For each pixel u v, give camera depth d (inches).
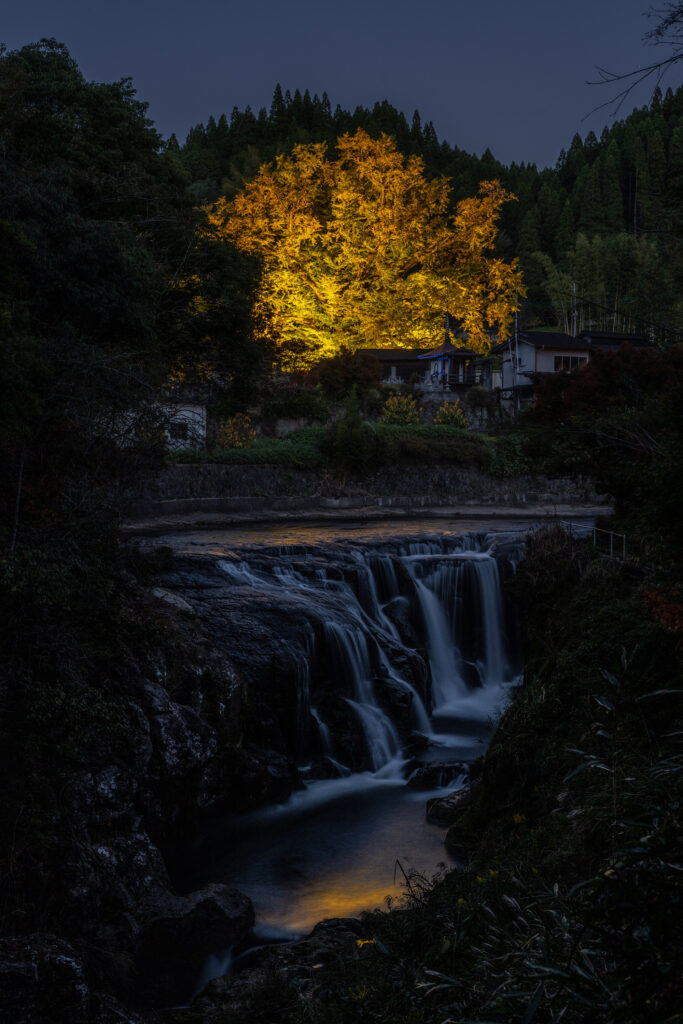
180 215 1091.3
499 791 518.9
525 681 713.0
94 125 1039.0
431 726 816.3
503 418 2321.6
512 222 5944.9
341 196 2896.2
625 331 3088.1
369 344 3014.3
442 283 2930.6
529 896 234.2
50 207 741.9
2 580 431.8
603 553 708.7
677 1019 110.1
